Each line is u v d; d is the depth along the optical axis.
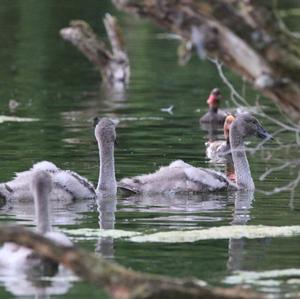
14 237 11.01
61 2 57.06
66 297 12.08
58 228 15.97
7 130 26.14
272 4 10.77
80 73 39.03
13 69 39.56
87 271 10.81
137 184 19.45
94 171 20.95
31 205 17.98
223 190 19.66
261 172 21.27
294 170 21.47
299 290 12.47
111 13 54.28
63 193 18.50
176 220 16.70
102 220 16.69
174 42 47.22
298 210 17.56
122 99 32.66
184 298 10.72
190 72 39.34
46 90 34.66
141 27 51.38
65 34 36.53
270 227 16.00
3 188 18.22
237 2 10.57
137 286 10.69
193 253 14.34
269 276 13.15
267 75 10.66
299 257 14.11
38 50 44.41
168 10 10.66
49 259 13.22
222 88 35.25
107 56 36.56
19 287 12.49
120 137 25.36
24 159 22.00
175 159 22.55
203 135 25.98
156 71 39.56
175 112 29.89
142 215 17.19
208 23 10.61
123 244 14.84
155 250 14.50
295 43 10.66
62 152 23.00
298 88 10.66
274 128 26.78
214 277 13.09
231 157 22.89
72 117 28.75
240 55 10.68
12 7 55.25
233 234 15.51
